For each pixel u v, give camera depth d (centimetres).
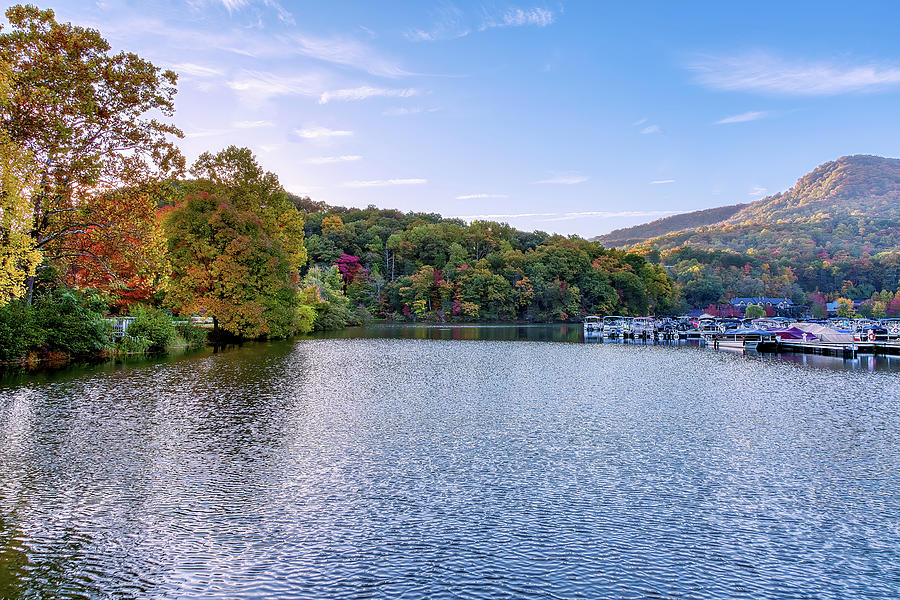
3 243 2130
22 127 2353
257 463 1254
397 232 14338
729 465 1306
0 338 2545
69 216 2684
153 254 2783
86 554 817
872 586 778
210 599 711
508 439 1509
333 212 17862
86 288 3306
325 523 941
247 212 4722
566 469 1253
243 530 908
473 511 1005
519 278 12181
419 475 1193
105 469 1187
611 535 918
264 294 4941
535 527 942
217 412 1750
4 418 1602
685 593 749
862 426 1717
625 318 10231
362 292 11638
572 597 732
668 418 1809
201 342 4144
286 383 2397
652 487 1148
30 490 1059
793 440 1540
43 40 2470
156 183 2822
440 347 4847
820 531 949
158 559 808
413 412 1842
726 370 3281
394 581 761
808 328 5466
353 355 3881
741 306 14900
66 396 1930
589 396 2225
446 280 11762
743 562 838
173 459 1264
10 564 785
